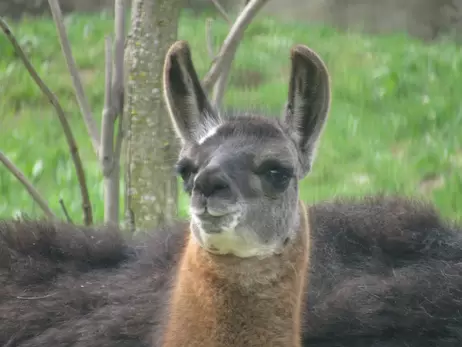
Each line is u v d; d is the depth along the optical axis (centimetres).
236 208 1091
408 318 1371
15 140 2908
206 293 1188
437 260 1462
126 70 1719
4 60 3881
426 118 3091
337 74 3769
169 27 1686
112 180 1725
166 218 1697
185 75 1260
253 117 1219
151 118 1700
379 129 3038
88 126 1769
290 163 1163
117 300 1421
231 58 1666
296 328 1216
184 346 1212
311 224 1512
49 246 1530
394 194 1728
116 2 1711
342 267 1470
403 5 5341
